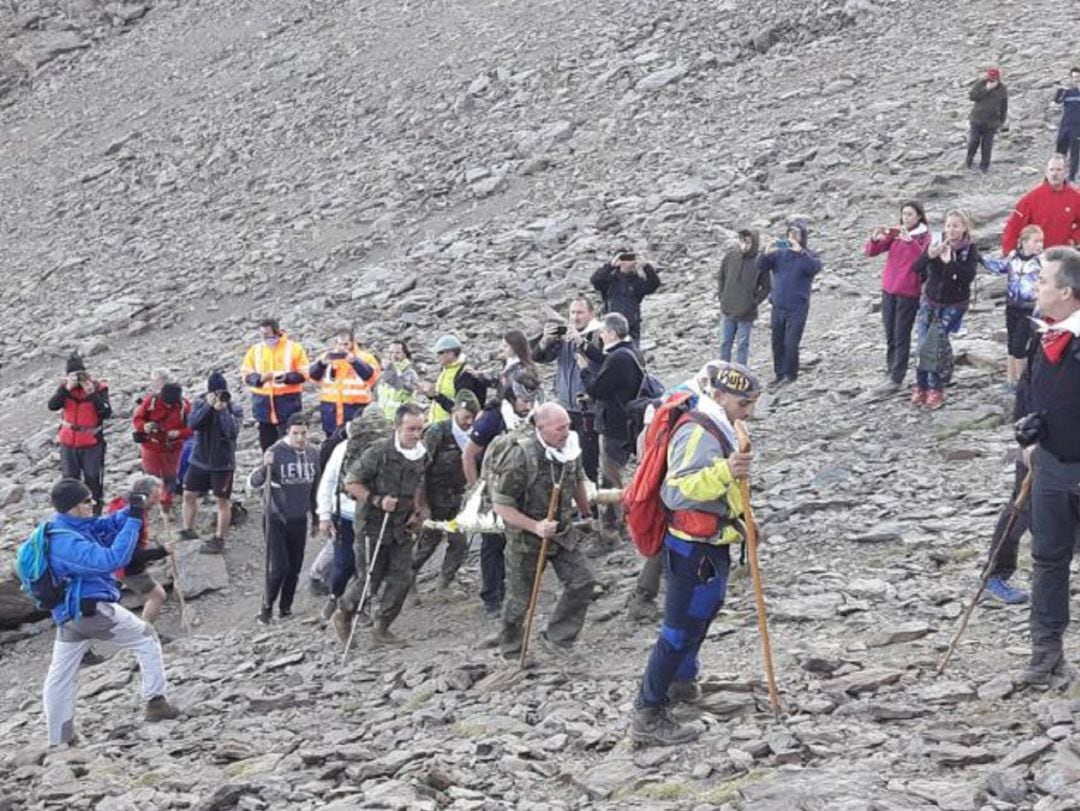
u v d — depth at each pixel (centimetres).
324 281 4441
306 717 1616
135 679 1906
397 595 1825
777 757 1198
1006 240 2316
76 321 4584
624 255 2458
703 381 1228
